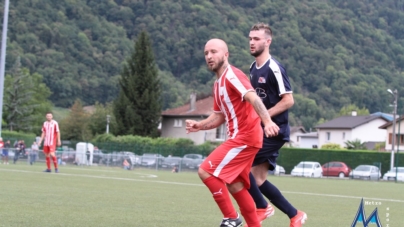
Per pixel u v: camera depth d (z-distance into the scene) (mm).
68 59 171250
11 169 32719
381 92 187000
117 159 53500
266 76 10344
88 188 19438
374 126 128750
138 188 20984
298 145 149625
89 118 118750
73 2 190250
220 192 8938
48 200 14289
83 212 12070
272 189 10344
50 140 30922
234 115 9000
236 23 190250
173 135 113062
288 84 10281
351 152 77500
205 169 8930
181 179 31547
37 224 9992
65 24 182000
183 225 10766
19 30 169375
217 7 193250
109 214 11945
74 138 116312
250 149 8961
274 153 10359
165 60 182000
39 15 177250
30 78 116125
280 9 198625
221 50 9039
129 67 106312
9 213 11281
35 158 48062
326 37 197625
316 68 184750
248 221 9336
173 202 15570
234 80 8805
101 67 175375
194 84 177125
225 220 9047
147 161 53906
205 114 109062
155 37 185750
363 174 62969
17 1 176875
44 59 166000
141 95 104562
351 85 184000
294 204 17094
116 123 104312
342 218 13398
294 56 184500
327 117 173500
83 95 167750
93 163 53906
